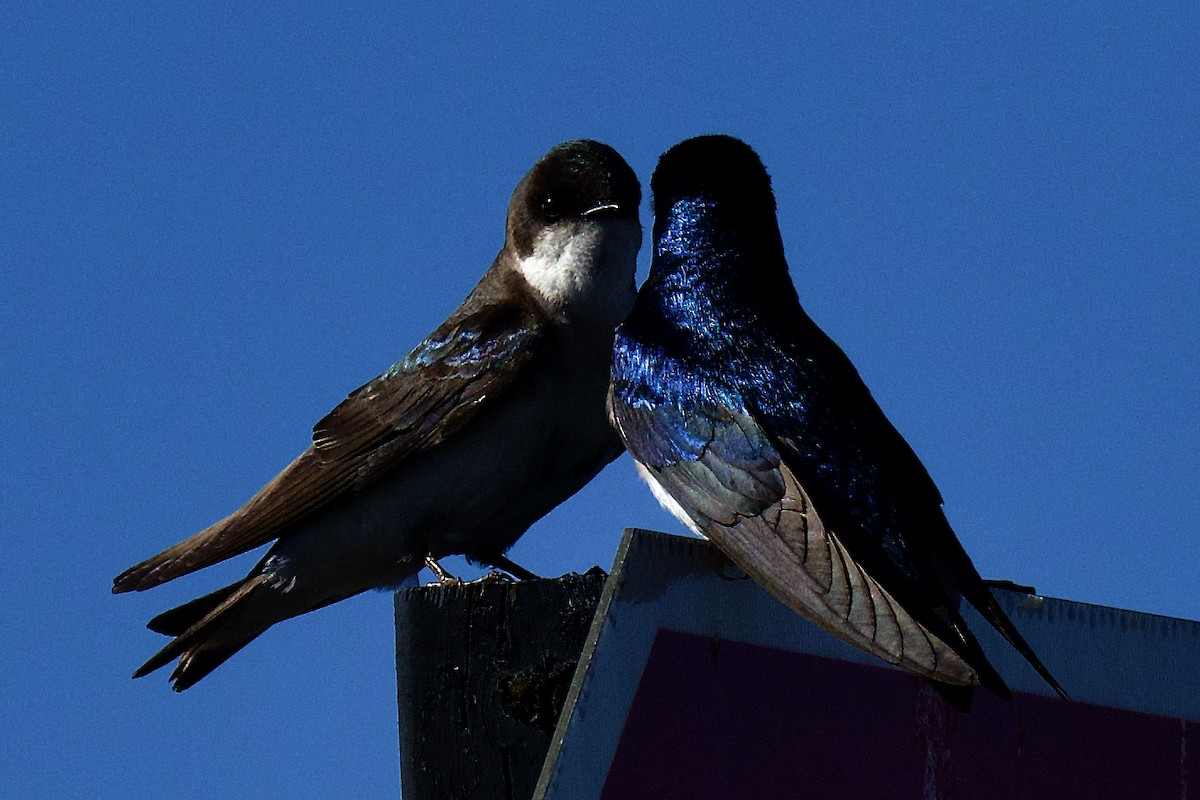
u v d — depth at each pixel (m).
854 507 8.15
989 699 7.45
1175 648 8.23
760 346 9.12
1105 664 7.97
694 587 6.45
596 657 5.97
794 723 6.64
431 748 7.45
